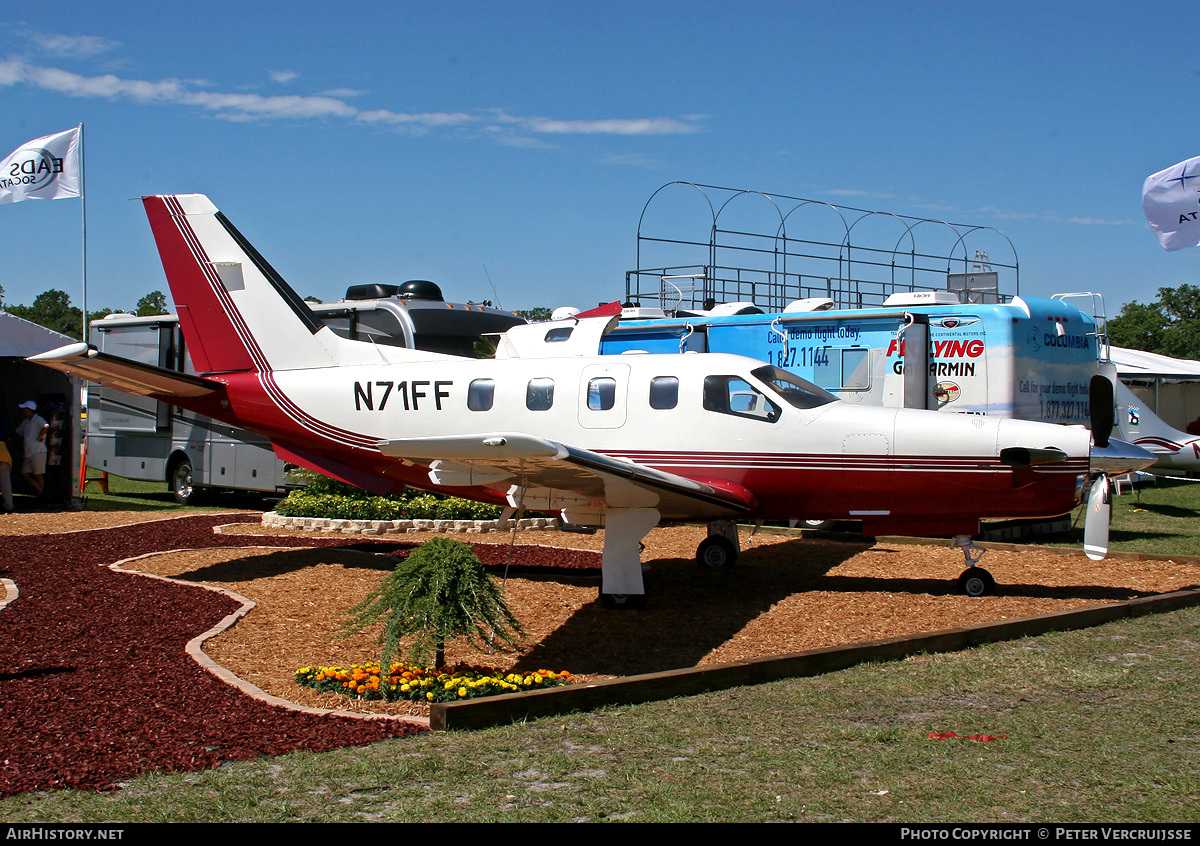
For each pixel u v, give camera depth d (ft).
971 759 16.66
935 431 33.01
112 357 34.60
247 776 16.06
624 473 26.91
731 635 27.84
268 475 55.93
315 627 27.66
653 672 24.12
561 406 35.63
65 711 19.69
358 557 39.32
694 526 51.78
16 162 63.36
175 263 40.24
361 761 16.70
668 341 50.98
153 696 20.76
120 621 27.86
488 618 22.56
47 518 53.01
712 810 14.53
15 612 28.94
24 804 14.89
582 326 38.24
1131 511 59.98
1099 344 48.37
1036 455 32.07
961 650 24.73
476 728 18.56
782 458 33.96
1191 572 37.60
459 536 46.55
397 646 22.13
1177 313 269.23
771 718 19.06
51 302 303.07
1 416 55.98
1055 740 17.67
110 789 15.52
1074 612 27.12
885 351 45.11
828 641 27.09
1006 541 47.14
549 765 16.47
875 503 33.83
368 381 38.01
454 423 36.70
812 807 14.62
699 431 34.50
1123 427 65.00
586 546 43.75
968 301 64.03
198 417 60.03
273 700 20.53
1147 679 21.83
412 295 55.26
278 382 39.06
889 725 18.63
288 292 39.52
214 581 34.19
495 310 56.13
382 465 38.27
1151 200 48.42
